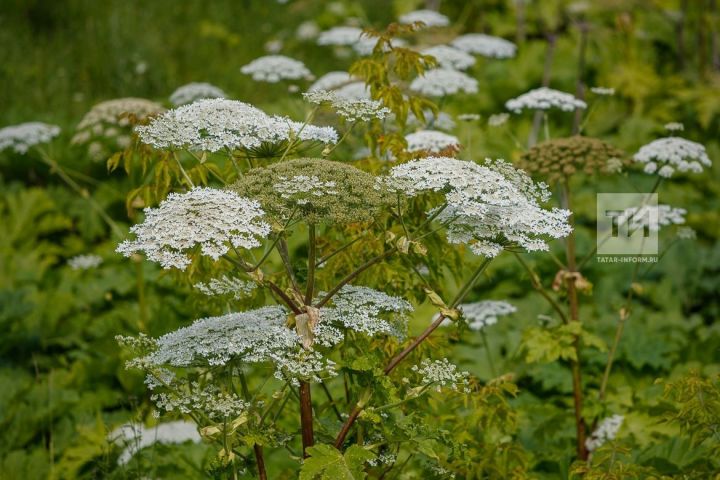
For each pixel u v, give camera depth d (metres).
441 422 3.88
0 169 7.98
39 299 6.41
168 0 11.53
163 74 9.71
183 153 6.32
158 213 2.56
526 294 6.57
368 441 3.11
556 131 8.68
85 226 7.43
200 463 4.46
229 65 10.23
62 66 9.70
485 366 5.65
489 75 9.49
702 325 6.39
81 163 7.76
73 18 10.84
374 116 3.19
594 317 6.25
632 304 6.51
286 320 2.96
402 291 3.66
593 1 8.41
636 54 9.77
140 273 5.59
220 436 2.82
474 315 4.63
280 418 4.54
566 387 5.36
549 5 9.14
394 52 3.82
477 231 2.86
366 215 2.67
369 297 3.04
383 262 3.56
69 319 6.12
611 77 9.11
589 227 7.40
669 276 6.86
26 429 4.99
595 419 4.80
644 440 4.64
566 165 4.37
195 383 2.96
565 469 4.22
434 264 3.67
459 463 3.63
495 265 6.61
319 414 3.45
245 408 2.79
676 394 3.70
